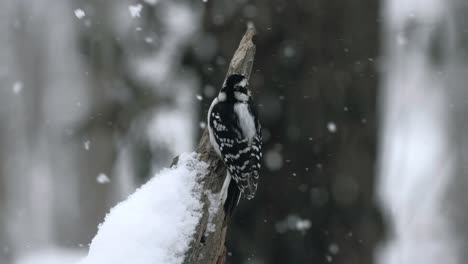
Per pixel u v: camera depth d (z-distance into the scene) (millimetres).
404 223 18312
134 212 5262
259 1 10438
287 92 10477
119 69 15883
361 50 10703
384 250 12086
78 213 21797
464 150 20688
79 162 20359
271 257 10555
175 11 14273
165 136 14492
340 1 10570
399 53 16078
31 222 25000
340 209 10602
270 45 10477
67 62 23453
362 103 10711
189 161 5758
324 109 10516
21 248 23891
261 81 10477
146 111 14680
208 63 10617
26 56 24562
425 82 17562
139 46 15250
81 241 21641
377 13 10883
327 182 10531
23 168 25375
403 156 18844
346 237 10586
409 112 18250
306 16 10453
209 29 10641
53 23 23641
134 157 14664
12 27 24188
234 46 10477
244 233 10602
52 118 24562
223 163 7066
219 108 7191
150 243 5090
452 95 19484
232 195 6832
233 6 10477
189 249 5301
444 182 20359
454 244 19109
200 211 5504
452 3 15781
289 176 10484
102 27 17016
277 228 10531
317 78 10492
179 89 14352
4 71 24984
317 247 10531
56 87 24328
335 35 10586
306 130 10484
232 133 6969
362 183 10656
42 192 25250
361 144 10727
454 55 16000
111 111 15414
